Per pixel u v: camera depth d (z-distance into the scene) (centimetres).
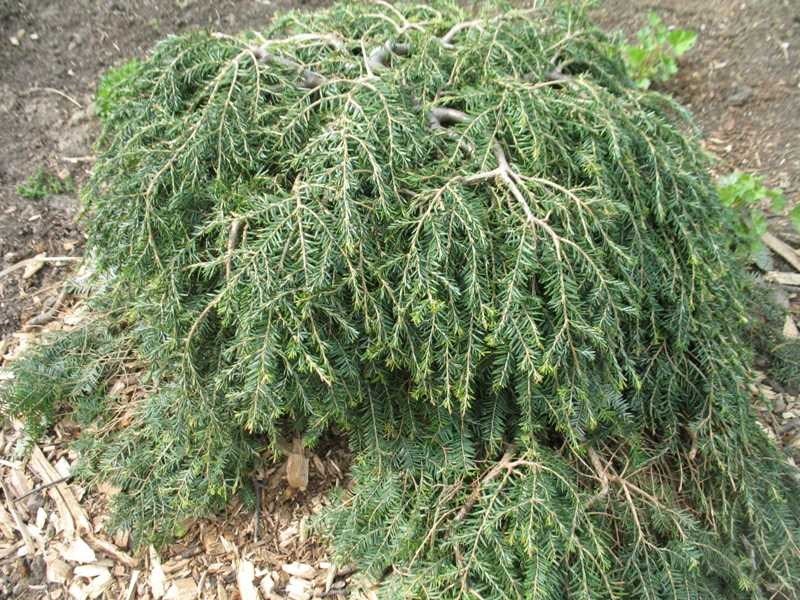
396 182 187
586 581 178
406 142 191
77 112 372
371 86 197
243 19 419
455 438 201
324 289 178
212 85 205
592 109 202
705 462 208
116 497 221
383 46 226
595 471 203
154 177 195
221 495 215
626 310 185
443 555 188
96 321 263
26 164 346
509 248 183
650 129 215
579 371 184
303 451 236
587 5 255
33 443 243
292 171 198
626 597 184
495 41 216
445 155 197
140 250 196
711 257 214
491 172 190
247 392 179
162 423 213
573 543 179
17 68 391
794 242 312
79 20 414
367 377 196
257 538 223
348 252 177
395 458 206
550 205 185
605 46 252
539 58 221
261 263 178
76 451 239
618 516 193
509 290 178
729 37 395
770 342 268
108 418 248
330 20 244
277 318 179
